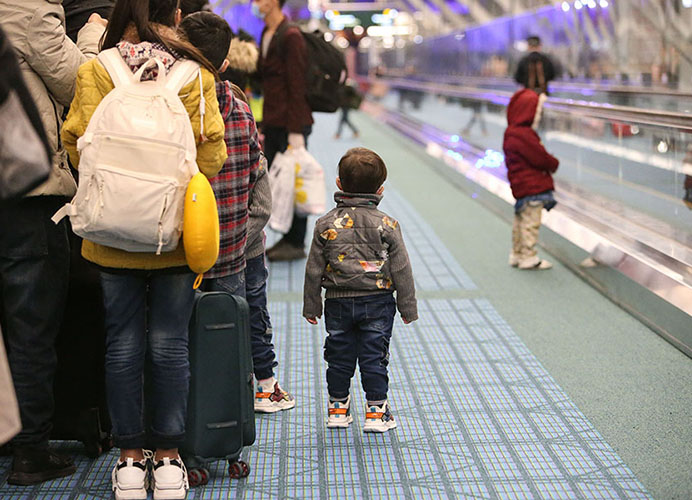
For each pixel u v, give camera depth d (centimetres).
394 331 478
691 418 357
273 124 632
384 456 322
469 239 736
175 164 245
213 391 290
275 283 585
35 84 270
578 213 673
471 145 1172
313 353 440
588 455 322
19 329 283
